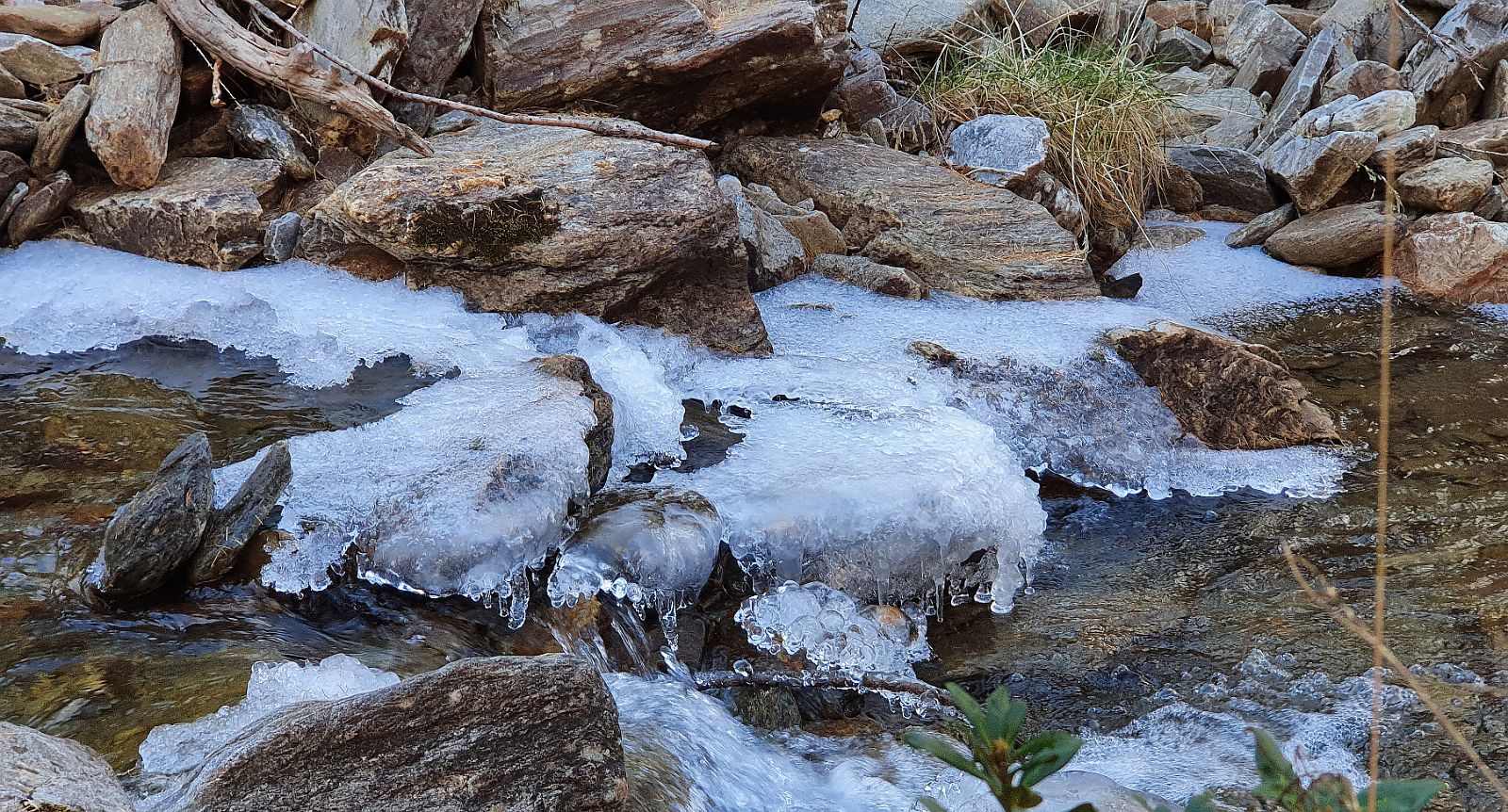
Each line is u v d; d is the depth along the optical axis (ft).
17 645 8.55
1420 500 14.40
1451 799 9.05
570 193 15.05
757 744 9.77
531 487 10.91
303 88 15.60
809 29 18.97
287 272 15.06
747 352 15.70
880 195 19.16
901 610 12.06
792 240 18.63
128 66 15.35
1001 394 15.30
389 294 14.92
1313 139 23.31
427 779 6.29
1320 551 13.32
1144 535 13.94
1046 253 18.52
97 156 15.19
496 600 10.39
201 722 7.62
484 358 13.55
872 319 17.11
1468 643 11.19
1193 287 21.50
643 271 15.12
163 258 15.01
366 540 10.35
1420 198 22.61
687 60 18.43
